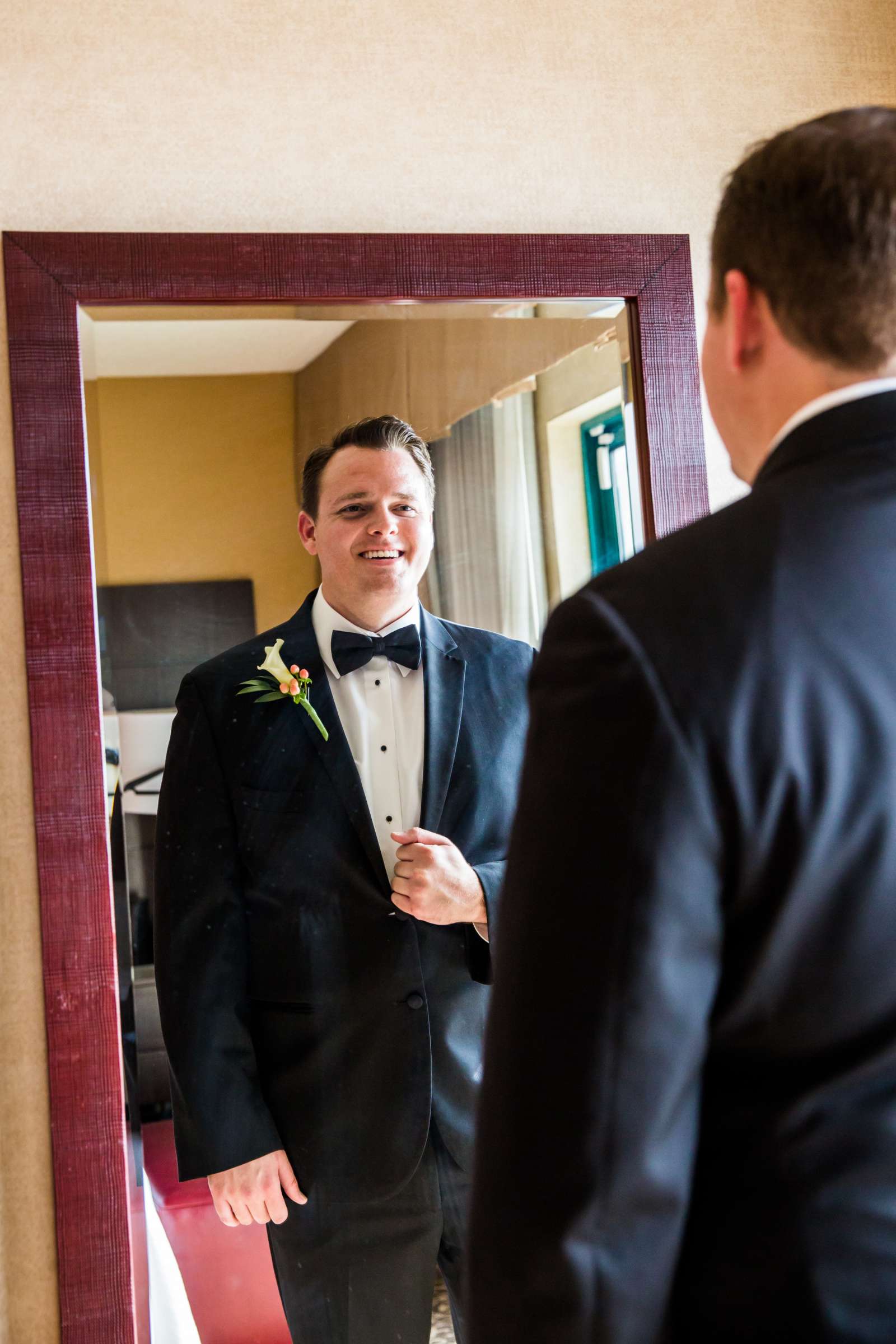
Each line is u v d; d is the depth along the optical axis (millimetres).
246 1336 1550
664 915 677
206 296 1597
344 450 1636
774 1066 729
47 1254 1533
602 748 705
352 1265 1572
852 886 691
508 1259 708
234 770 1588
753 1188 720
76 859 1534
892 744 693
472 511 1679
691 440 1744
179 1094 1552
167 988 1555
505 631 1679
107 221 1617
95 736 1544
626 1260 692
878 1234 699
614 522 1723
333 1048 1584
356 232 1663
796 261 768
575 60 1769
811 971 701
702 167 1804
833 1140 707
